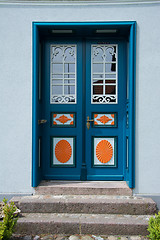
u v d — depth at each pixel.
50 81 3.41
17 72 3.11
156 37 3.08
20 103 3.12
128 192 3.08
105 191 3.08
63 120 3.42
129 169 3.09
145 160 3.09
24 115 3.11
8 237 2.29
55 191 3.11
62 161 3.42
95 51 3.41
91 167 3.42
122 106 3.41
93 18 3.07
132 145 3.08
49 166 3.42
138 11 3.07
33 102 3.10
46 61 3.40
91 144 3.41
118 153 3.41
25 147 3.11
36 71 3.10
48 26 3.09
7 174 3.12
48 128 3.42
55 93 3.42
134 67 3.08
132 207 2.82
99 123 3.42
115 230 2.56
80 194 3.10
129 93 3.13
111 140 3.41
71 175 3.41
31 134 3.12
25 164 3.12
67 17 3.08
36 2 3.08
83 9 3.07
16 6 3.09
